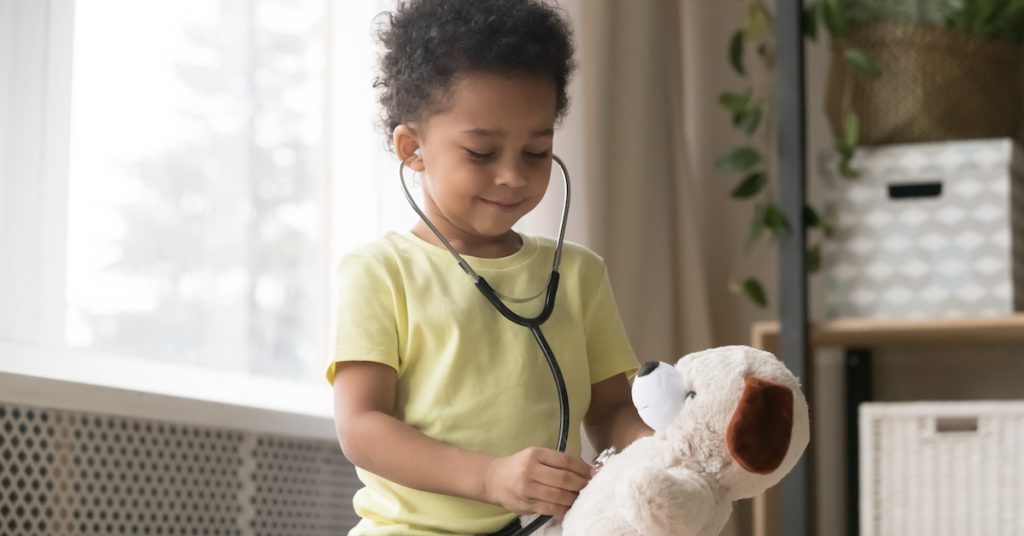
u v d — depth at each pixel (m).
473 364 1.21
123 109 1.87
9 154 1.69
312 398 2.06
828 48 2.72
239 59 2.04
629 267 2.32
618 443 1.28
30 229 1.71
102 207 1.84
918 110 2.33
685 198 2.49
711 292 2.67
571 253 1.34
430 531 1.20
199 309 1.96
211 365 1.96
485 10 1.21
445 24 1.21
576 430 1.25
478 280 1.22
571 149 2.19
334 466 2.05
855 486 2.62
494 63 1.17
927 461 2.15
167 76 1.94
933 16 2.35
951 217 2.25
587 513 0.98
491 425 1.20
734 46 2.50
